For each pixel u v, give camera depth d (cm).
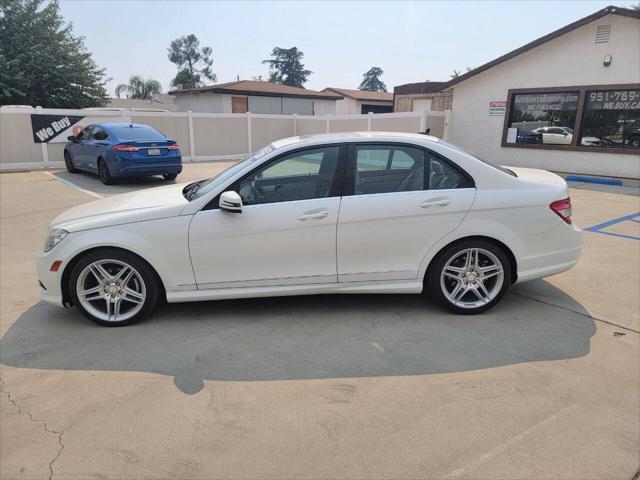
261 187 399
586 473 238
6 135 1527
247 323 407
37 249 662
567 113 1457
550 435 265
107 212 405
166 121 1838
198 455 254
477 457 250
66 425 279
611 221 790
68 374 334
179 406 296
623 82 1325
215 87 3081
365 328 396
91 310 404
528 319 410
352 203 393
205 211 392
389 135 411
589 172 1422
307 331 392
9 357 358
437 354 354
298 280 404
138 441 265
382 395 304
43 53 2998
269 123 2114
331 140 403
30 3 3016
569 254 421
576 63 1409
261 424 278
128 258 393
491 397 301
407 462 246
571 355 350
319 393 307
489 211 399
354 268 404
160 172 1236
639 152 1309
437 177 404
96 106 3331
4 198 1057
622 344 366
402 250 402
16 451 259
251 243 393
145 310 407
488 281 424
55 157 1628
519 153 1588
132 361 350
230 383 320
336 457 251
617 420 277
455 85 1719
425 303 444
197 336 386
